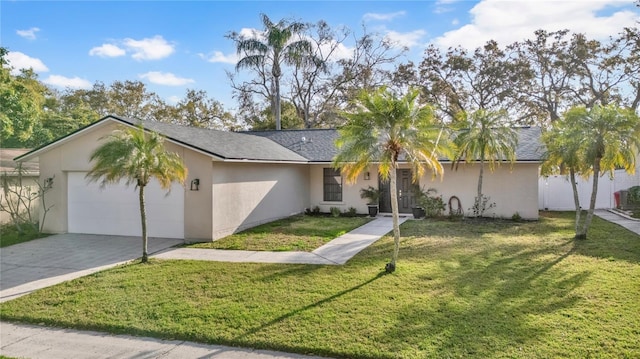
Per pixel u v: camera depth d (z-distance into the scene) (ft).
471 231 43.78
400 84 107.45
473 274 26.89
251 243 38.73
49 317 20.95
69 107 133.80
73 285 26.20
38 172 50.39
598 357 15.72
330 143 64.80
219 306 21.84
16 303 23.12
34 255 35.37
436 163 28.17
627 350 16.25
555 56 97.25
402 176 58.65
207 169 40.01
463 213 54.85
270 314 20.62
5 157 64.69
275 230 45.70
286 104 112.57
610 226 45.68
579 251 33.01
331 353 16.71
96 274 28.58
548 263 29.37
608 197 63.26
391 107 26.27
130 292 24.44
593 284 24.30
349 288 24.43
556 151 37.78
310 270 28.68
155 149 31.42
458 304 21.45
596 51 94.12
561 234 40.96
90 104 133.49
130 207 43.62
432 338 17.60
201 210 40.37
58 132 115.55
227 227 42.70
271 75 102.42
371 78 107.24
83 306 22.35
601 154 35.45
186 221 40.98
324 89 110.42
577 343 16.87
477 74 102.53
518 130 59.00
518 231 43.39
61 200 45.39
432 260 30.78
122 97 132.36
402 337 17.78
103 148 30.37
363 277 26.66
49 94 135.85
